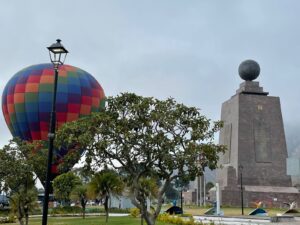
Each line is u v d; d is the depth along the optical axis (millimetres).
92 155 23578
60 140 24234
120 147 23781
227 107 115312
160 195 24469
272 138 107250
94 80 88312
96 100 85438
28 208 41188
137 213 57562
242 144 105875
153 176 25047
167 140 23406
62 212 77312
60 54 22344
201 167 23922
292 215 55562
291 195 102688
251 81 113000
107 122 23609
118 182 48062
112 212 83625
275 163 105688
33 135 81688
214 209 68750
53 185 72750
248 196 102062
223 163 112250
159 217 48031
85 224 47000
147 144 23594
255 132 107000
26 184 40312
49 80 81750
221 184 107750
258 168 104875
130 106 23938
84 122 23969
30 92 81188
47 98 80812
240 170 103188
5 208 77375
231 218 53219
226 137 112750
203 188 131000
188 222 43812
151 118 23734
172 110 24203
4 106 86375
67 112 81500
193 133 23875
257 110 108750
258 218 51656
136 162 24281
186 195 140000
